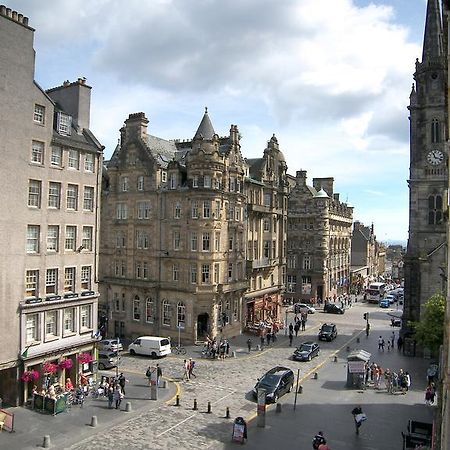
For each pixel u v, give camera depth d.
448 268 22.45
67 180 42.22
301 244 106.81
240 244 69.62
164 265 65.50
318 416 37.12
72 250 43.00
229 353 58.06
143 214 68.00
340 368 52.25
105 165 77.31
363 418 33.31
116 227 70.75
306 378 48.12
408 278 62.84
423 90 64.12
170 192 64.94
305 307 91.44
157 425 34.22
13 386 37.06
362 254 160.25
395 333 73.69
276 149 82.00
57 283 41.16
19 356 37.09
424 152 63.50
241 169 69.38
